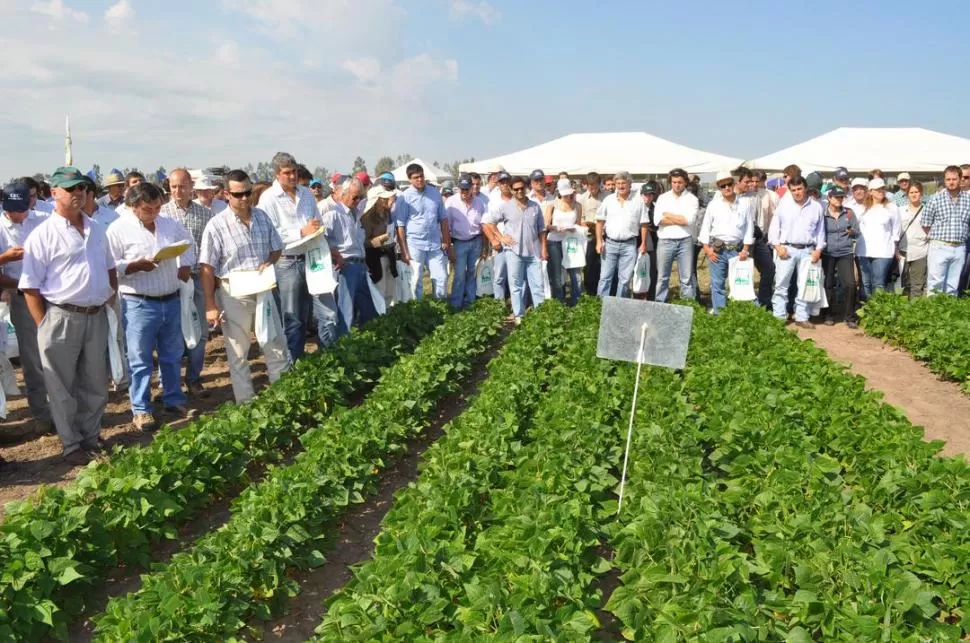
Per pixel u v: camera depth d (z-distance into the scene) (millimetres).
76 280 8445
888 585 4680
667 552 5129
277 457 8500
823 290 15438
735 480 6570
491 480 6531
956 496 5973
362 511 7645
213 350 14305
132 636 4562
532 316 13812
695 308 14359
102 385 8969
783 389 9195
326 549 6590
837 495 5984
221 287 10117
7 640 4965
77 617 5809
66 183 8266
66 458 8758
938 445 6727
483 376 12617
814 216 15008
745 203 14969
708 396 8820
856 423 7613
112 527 6262
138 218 9289
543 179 16938
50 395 8602
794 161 25297
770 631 4547
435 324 14164
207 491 7559
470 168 25656
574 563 5191
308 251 10812
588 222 17562
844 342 14555
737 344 11266
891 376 12289
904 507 6117
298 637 5652
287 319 11250
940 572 5137
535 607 4445
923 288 16531
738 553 5121
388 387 9602
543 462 6559
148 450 7160
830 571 4938
